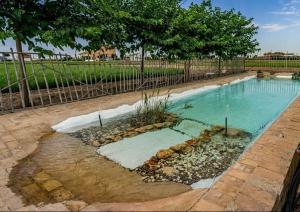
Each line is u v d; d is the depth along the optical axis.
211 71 18.42
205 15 15.02
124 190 3.24
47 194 3.10
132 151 4.72
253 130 6.31
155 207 2.56
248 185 2.77
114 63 10.44
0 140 5.10
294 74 18.16
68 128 6.14
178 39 11.56
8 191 3.16
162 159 4.32
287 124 5.12
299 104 7.30
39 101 8.59
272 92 13.20
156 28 11.77
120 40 10.65
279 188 2.70
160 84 12.75
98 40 9.18
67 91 10.24
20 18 6.55
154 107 7.61
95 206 2.71
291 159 3.41
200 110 8.77
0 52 6.80
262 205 2.41
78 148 4.83
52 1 7.72
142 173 3.80
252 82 17.41
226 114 8.21
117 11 10.09
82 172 3.79
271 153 3.62
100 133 5.81
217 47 16.42
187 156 4.46
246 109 9.08
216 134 5.82
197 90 12.16
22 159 4.23
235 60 22.25
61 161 4.20
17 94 9.27
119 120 6.92
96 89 9.75
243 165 3.26
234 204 2.44
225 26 17.30
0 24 6.55
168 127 6.38
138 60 11.70
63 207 2.72
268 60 25.11
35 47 7.48
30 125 6.06
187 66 15.01
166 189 3.29
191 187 3.36
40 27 7.46
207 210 2.37
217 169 3.94
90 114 7.07
